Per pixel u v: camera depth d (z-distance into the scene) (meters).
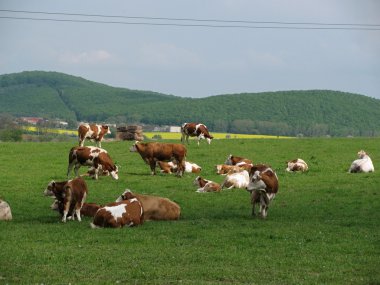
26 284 13.97
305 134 158.12
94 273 15.12
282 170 39.34
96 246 18.17
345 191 31.11
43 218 23.67
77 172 35.28
